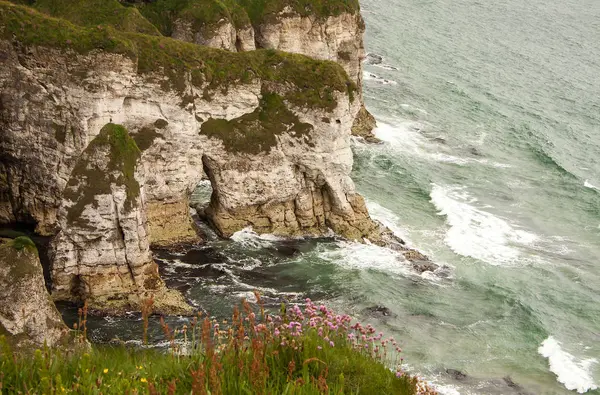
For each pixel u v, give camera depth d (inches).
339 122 2135.8
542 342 1850.4
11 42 1828.2
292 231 2198.6
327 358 716.0
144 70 1913.1
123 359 701.3
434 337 1813.5
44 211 1945.1
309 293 1915.6
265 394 613.3
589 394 1679.4
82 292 1697.8
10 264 1069.8
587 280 2199.8
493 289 2071.9
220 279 1911.9
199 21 2603.3
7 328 1061.1
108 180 1667.1
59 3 2394.2
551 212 2637.8
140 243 1716.3
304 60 2159.2
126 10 2375.7
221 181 2092.8
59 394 585.9
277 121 2117.4
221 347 708.7
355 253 2150.6
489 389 1635.1
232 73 2055.9
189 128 2003.0
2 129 1908.2
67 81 1825.8
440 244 2303.2
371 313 1867.6
